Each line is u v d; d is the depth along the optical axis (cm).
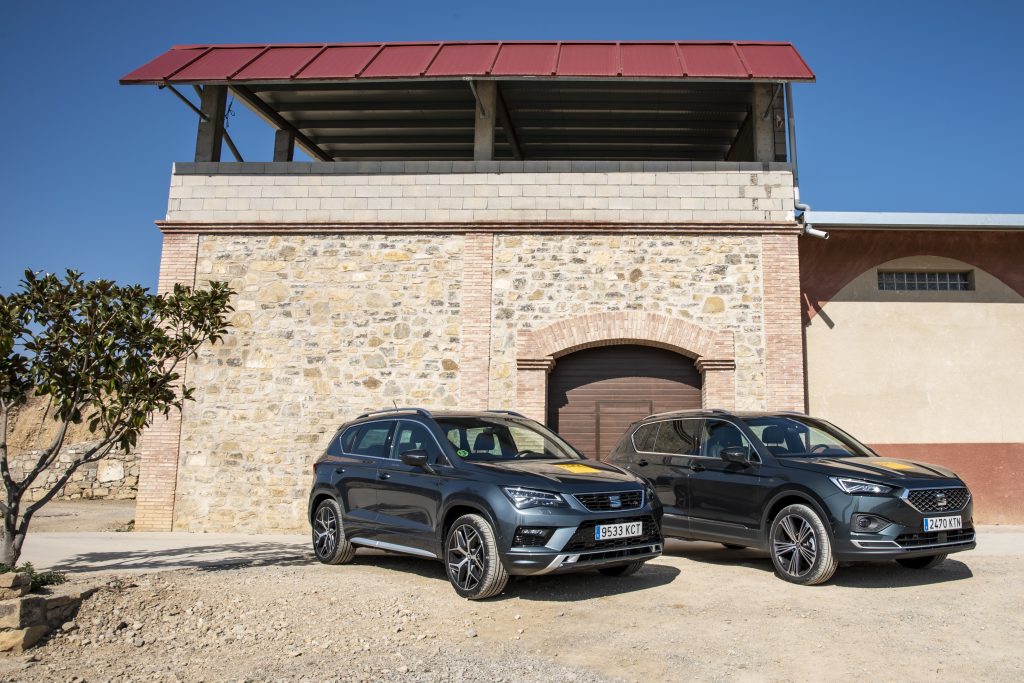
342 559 841
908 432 1265
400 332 1238
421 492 727
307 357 1241
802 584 707
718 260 1234
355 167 1292
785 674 464
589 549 633
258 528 1195
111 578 705
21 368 719
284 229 1276
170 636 568
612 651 513
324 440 1215
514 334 1226
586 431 1238
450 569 676
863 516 679
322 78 1246
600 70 1254
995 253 1308
